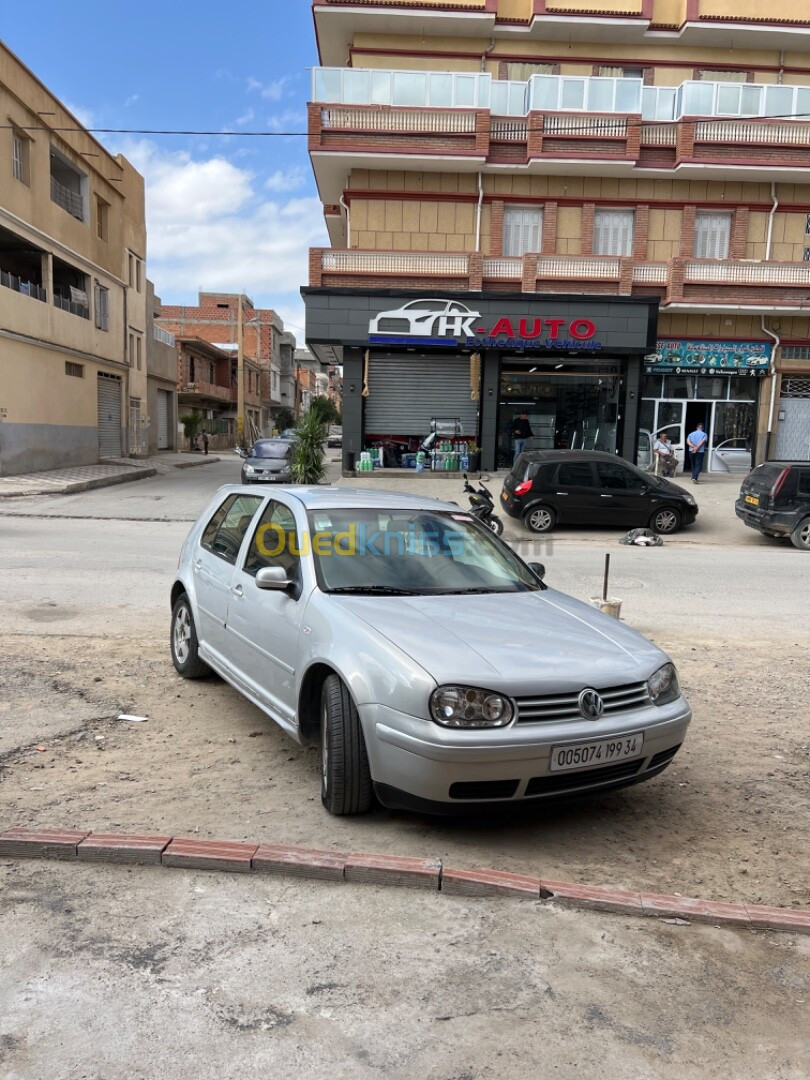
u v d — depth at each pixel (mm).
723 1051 2359
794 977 2736
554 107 21719
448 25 22469
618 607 7492
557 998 2568
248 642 4652
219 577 5234
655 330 21516
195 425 45906
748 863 3551
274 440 25203
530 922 2984
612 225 23000
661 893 3271
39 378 23156
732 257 23094
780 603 9531
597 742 3441
